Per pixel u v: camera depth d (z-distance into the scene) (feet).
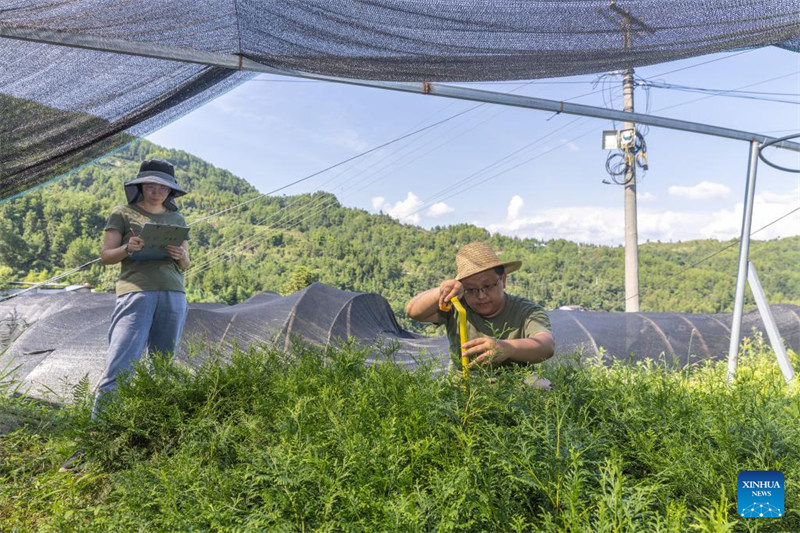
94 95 11.15
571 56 11.39
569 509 4.34
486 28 10.21
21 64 9.91
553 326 31.04
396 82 13.25
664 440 5.50
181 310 13.73
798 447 5.60
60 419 8.39
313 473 4.90
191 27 9.78
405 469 4.91
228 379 7.91
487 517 4.48
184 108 12.84
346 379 7.59
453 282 8.71
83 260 552.00
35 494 7.57
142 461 6.82
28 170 12.40
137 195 13.93
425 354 7.65
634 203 70.18
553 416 5.74
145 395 7.65
